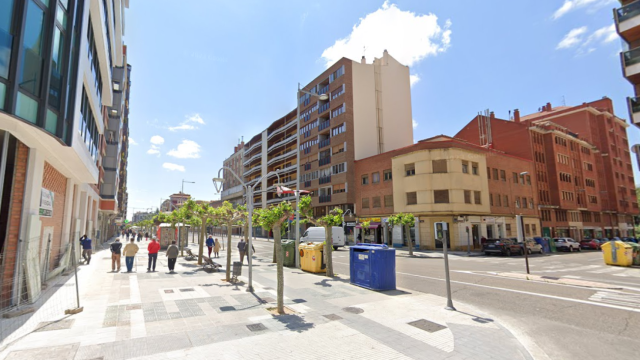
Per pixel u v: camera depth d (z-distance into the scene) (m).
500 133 44.03
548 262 20.81
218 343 5.33
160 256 21.95
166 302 8.19
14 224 8.36
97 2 12.24
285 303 8.20
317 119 48.44
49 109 7.81
